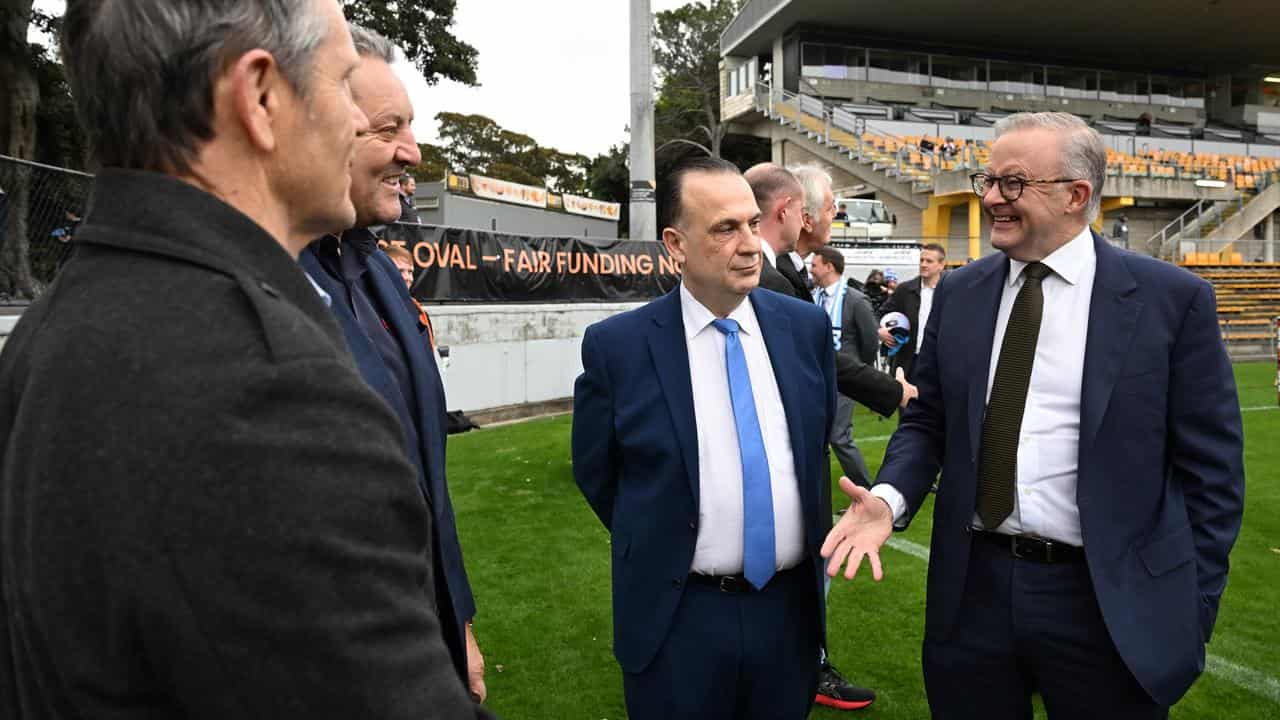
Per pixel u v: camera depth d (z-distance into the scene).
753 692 1.98
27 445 0.62
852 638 3.55
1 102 12.75
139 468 0.59
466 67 18.12
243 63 0.73
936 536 2.02
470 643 1.84
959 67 33.59
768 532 1.92
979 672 1.92
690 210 1.90
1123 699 1.77
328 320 0.77
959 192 23.69
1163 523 1.79
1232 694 3.02
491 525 5.14
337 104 0.82
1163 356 1.77
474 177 15.61
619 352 2.05
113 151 0.74
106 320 0.64
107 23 0.71
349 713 0.62
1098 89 35.44
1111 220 28.17
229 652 0.59
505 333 9.45
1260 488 6.07
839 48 32.19
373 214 1.64
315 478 0.62
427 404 1.65
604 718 2.88
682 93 43.47
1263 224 27.45
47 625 0.59
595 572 4.30
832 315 5.02
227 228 0.71
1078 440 1.81
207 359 0.62
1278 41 33.62
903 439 2.16
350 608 0.63
